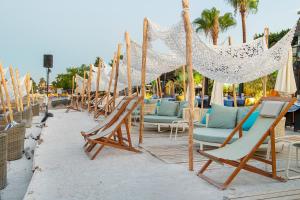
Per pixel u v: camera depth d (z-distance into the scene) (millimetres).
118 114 5762
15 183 4371
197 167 4457
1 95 8422
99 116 14312
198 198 3199
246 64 6406
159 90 16094
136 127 9531
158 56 8781
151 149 5801
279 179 3783
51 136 7781
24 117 9922
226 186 3475
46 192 3436
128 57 7129
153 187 3572
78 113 16703
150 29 6199
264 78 7547
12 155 5637
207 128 6332
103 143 5145
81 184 3715
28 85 11781
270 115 3955
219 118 6328
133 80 12930
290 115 9211
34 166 4609
